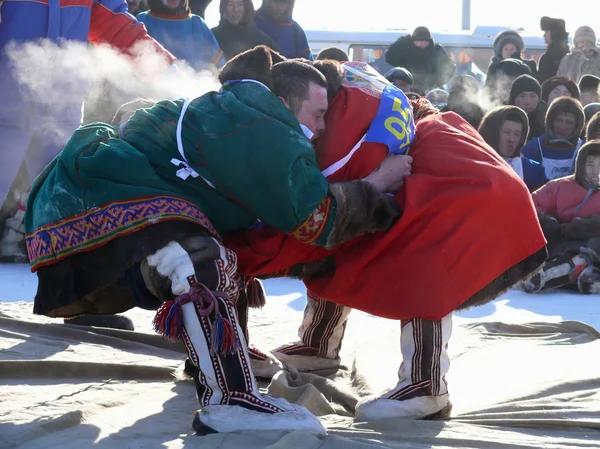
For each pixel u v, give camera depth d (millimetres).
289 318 4574
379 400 2877
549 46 10805
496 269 2891
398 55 10445
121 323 4145
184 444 2475
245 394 2643
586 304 5559
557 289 6145
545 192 6250
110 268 2678
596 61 10484
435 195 2844
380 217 2787
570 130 7355
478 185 2857
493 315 5141
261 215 2695
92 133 2867
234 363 2645
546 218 6008
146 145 2779
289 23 8742
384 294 2850
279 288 5918
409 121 3014
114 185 2668
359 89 2973
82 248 2676
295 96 2814
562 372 3543
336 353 3637
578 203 6137
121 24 5285
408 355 2877
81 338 3941
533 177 6977
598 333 4348
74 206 2707
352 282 2902
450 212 2828
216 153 2660
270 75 2848
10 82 5887
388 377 3434
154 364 3482
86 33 5480
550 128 7398
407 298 2811
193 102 2809
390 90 3016
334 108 2949
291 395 3035
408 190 2838
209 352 2609
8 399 2984
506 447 2531
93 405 2904
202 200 2768
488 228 2852
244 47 8156
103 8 5324
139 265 2666
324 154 2902
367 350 3799
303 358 3580
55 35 5680
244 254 2932
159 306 2734
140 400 3049
